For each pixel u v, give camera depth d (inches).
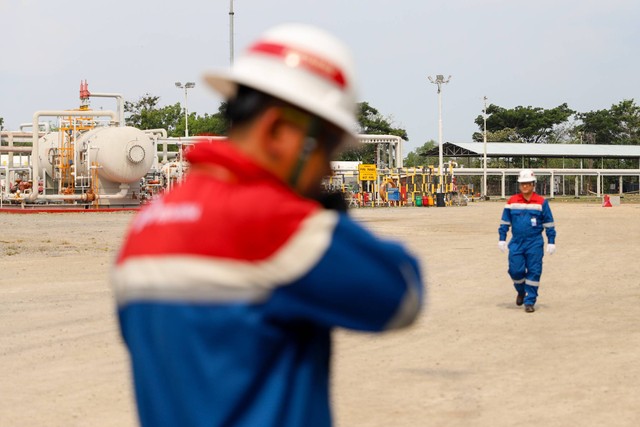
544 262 813.9
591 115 6353.3
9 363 379.9
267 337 86.9
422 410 300.5
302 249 85.5
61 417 294.8
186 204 90.2
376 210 2265.0
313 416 89.9
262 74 92.4
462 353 394.6
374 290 87.5
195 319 86.6
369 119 4798.2
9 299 578.2
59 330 460.4
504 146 4505.4
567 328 458.3
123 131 2095.2
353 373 355.9
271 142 92.6
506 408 302.4
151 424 89.2
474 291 613.3
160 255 88.6
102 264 808.9
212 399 86.1
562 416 292.4
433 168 2736.2
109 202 2151.8
